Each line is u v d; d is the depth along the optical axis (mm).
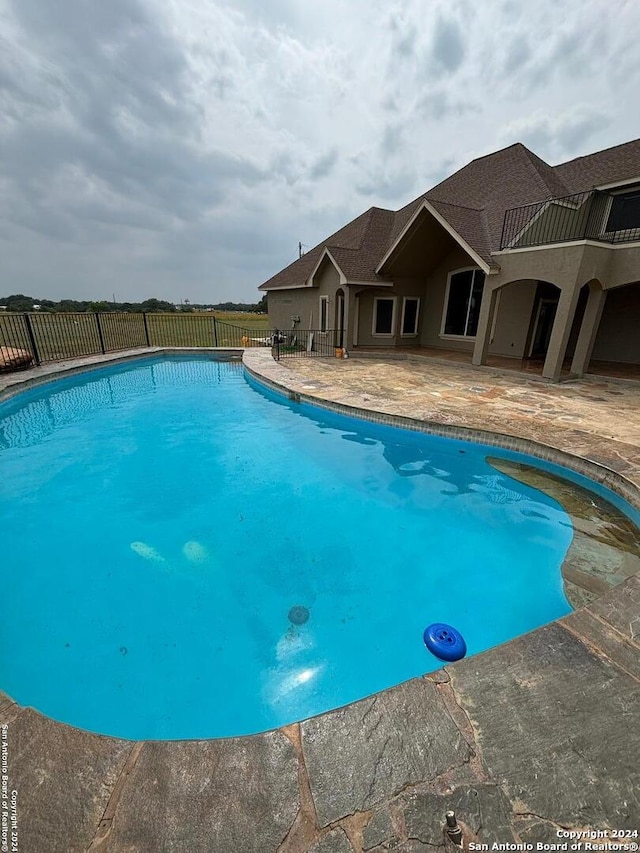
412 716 2105
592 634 2637
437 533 5504
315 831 1635
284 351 18328
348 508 6113
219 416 10266
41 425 9680
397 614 4152
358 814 1692
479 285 15445
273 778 1825
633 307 13602
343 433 8953
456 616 4102
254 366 14234
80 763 1869
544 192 12758
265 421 9820
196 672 3506
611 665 2395
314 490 6660
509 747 1945
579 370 11812
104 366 14555
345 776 1835
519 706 2143
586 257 10094
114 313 19766
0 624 4012
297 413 10297
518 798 1743
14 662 3580
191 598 4379
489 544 5227
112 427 9555
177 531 5586
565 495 5906
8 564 4914
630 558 4594
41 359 14625
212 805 1718
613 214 12055
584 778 1814
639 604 2902
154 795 1747
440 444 7703
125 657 3658
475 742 1969
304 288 19969
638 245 10211
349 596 4418
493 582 4570
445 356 15258
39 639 3836
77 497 6488
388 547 5238
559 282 10562
